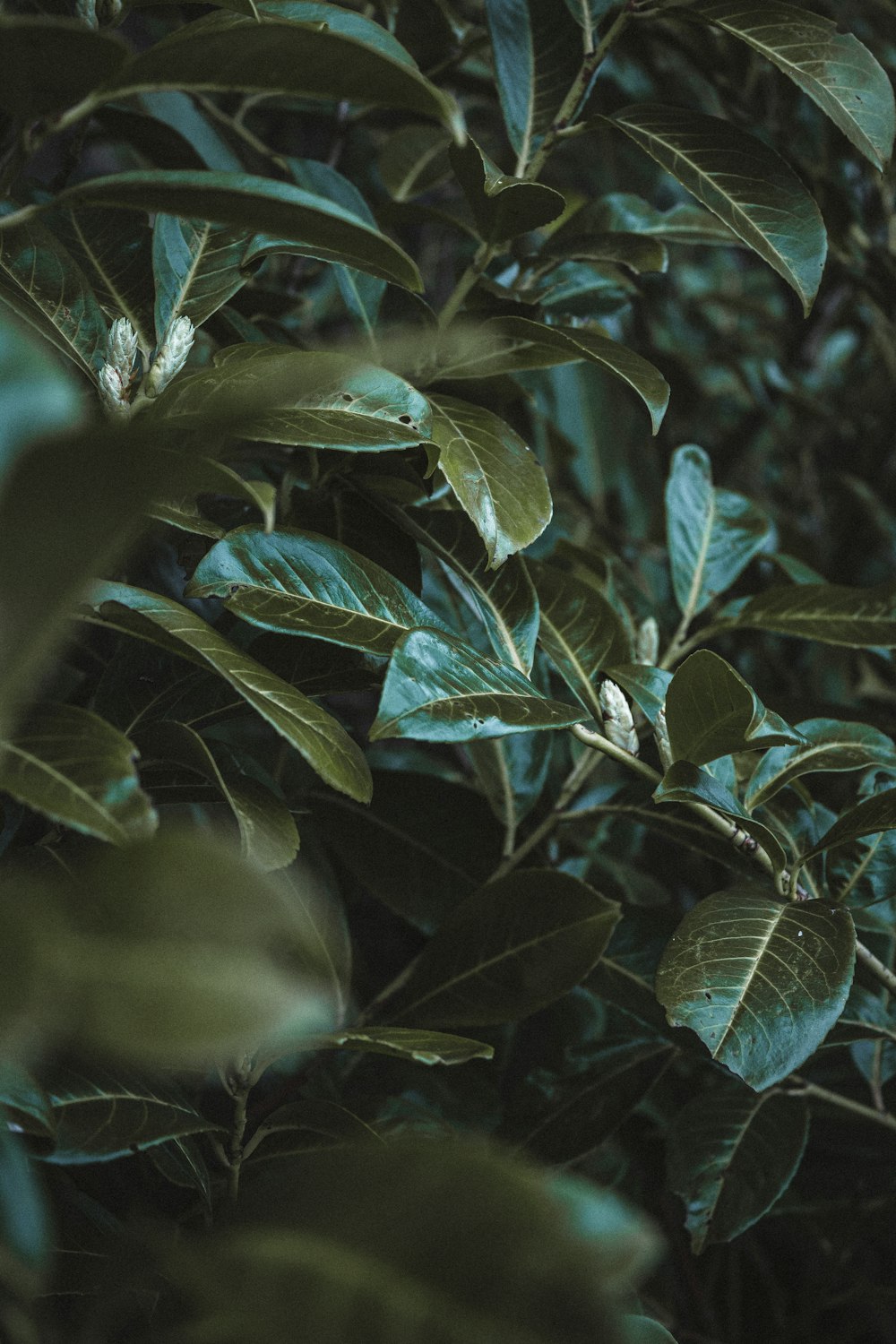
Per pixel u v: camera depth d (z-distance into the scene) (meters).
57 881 0.85
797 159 1.34
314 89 0.79
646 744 1.00
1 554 0.56
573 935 0.96
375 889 1.07
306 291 1.38
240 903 0.60
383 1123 0.99
